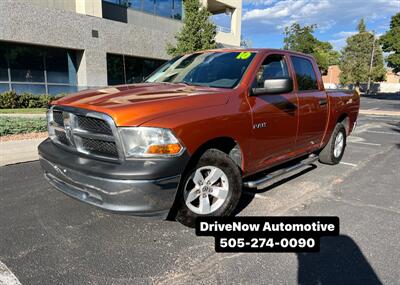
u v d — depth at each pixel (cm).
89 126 303
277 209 402
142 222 362
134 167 273
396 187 495
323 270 278
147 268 278
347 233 344
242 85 369
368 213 396
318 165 623
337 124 596
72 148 323
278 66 437
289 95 435
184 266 282
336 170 587
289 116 425
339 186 496
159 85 400
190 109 308
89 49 1719
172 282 260
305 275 271
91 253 300
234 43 2931
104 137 288
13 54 1523
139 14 2127
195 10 1585
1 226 348
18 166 578
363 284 260
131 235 334
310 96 480
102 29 1767
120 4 1995
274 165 431
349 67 5050
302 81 480
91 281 260
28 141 754
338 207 412
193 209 327
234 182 349
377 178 541
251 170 387
